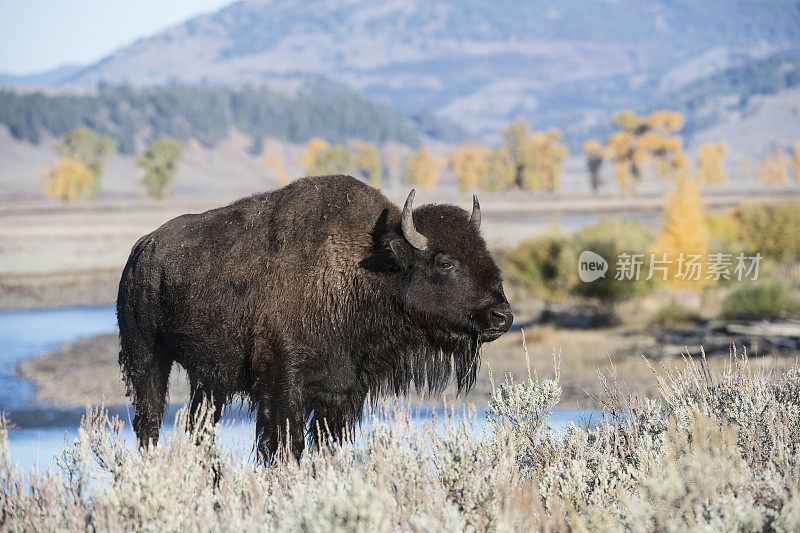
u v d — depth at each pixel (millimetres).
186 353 24281
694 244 109312
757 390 21156
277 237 23312
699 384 22781
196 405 24703
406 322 23391
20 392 72625
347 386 23719
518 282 120250
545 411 21828
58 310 145125
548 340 88188
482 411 45344
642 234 121000
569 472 17016
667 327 90562
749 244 131125
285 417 22234
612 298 103250
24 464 28766
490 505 15266
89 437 18859
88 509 16531
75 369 83312
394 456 16859
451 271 22828
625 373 64688
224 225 24312
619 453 19797
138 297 25172
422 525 13492
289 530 13797
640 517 14117
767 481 15641
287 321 22766
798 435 19547
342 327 23234
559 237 120938
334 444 19812
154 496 15531
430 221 23266
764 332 76188
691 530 13266
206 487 17344
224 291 23359
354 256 23281
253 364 22766
